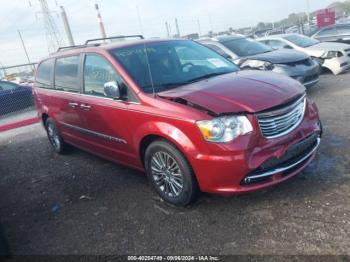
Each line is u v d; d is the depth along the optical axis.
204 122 3.37
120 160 4.79
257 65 8.10
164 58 4.68
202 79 4.36
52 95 5.89
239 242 3.22
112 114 4.40
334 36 13.20
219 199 3.97
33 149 7.54
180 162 3.67
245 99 3.50
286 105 3.59
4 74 17.69
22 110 12.95
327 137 5.33
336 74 10.23
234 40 9.74
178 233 3.51
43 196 4.97
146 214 3.96
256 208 3.69
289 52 8.52
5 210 4.76
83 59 5.09
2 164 6.86
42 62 6.62
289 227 3.30
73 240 3.72
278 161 3.49
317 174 4.19
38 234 3.97
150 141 4.11
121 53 4.60
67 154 6.67
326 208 3.50
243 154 3.30
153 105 3.84
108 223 3.92
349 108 6.70
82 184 5.11
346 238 3.04
